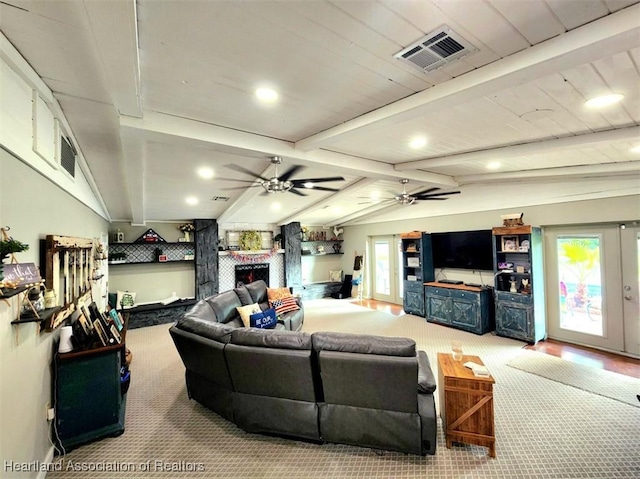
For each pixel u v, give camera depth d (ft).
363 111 7.96
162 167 12.58
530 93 6.69
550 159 11.88
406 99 7.11
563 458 7.54
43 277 6.93
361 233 29.89
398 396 7.47
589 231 15.17
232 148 9.58
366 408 7.82
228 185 15.88
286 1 4.10
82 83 6.28
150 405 10.44
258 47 5.19
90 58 5.41
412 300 22.56
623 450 7.78
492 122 8.50
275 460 7.66
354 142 10.72
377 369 7.38
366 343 7.82
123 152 9.54
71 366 8.05
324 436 8.11
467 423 7.85
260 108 7.78
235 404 8.89
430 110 7.10
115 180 13.21
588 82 6.17
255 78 6.26
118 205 17.76
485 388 7.70
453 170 14.79
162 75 6.15
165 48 5.19
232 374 8.70
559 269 16.30
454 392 7.89
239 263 26.91
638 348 13.73
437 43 5.07
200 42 5.03
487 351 14.85
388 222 26.76
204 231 24.29
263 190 16.43
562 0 4.10
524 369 12.69
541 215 16.39
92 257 12.42
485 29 4.70
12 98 5.28
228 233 26.66
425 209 22.16
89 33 4.66
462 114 7.97
